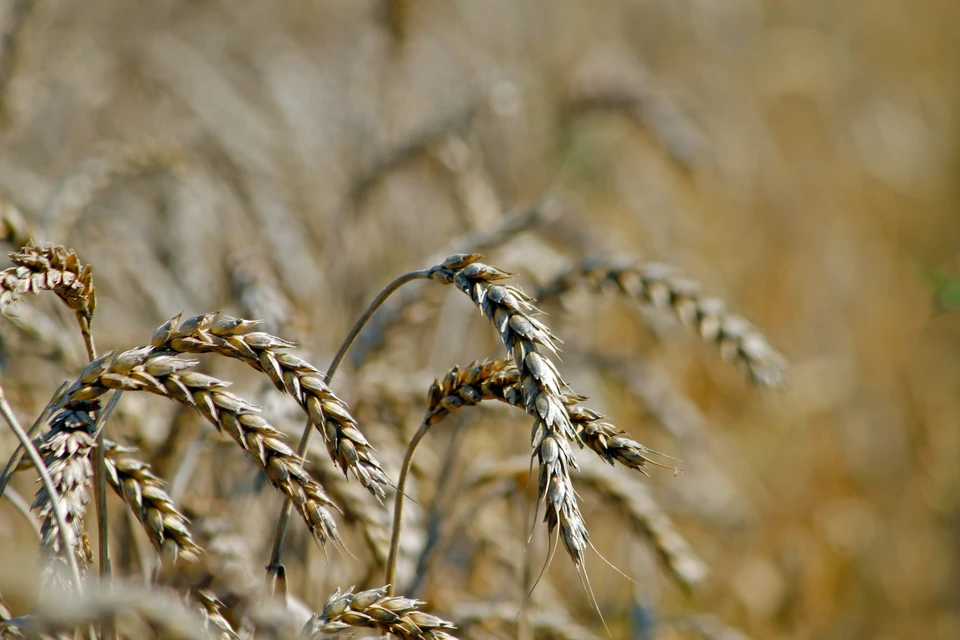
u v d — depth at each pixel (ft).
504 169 33.78
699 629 19.74
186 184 24.70
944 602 30.96
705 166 36.81
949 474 34.14
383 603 9.79
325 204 29.35
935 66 50.98
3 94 24.21
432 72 36.81
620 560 23.52
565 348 25.13
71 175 22.39
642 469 9.19
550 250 23.58
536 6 43.39
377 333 17.97
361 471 8.63
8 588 8.55
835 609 29.53
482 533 18.42
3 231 12.67
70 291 9.22
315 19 41.70
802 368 34.50
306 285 23.45
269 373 8.91
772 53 46.62
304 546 16.70
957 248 42.06
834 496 32.48
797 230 40.37
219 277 24.25
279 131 31.32
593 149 35.63
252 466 16.26
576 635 15.69
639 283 15.85
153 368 8.71
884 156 45.14
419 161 26.11
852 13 51.42
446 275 9.77
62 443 8.63
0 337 15.37
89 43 32.14
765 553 29.78
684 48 46.11
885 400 35.70
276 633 10.33
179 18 38.60
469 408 18.30
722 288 35.96
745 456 31.55
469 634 15.03
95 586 8.11
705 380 32.99
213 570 10.70
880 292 39.70
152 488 9.81
